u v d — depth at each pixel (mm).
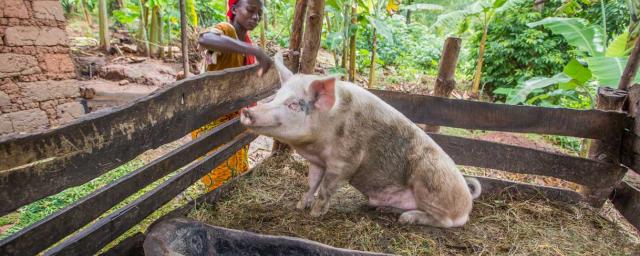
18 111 4844
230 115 3123
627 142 2975
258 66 2812
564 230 2805
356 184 2781
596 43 5270
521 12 9469
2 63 4633
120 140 1747
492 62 9828
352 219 2709
